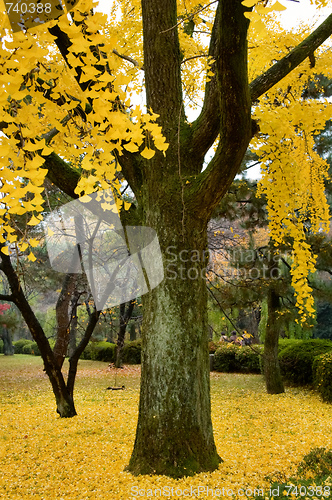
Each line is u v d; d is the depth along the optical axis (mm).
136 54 4195
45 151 1672
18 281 4816
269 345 7066
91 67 1632
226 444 3523
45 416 5066
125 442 3730
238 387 7785
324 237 6883
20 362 14234
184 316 2914
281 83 3750
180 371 2836
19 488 2662
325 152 7641
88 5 1548
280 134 3078
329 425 4309
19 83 1528
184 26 4176
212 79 3164
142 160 3275
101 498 2357
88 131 1950
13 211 1682
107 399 6434
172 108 3211
